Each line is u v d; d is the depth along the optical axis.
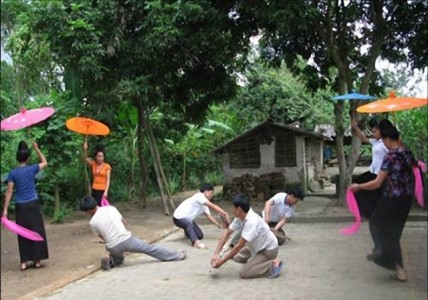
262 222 5.77
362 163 19.30
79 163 11.95
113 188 14.32
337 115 11.27
